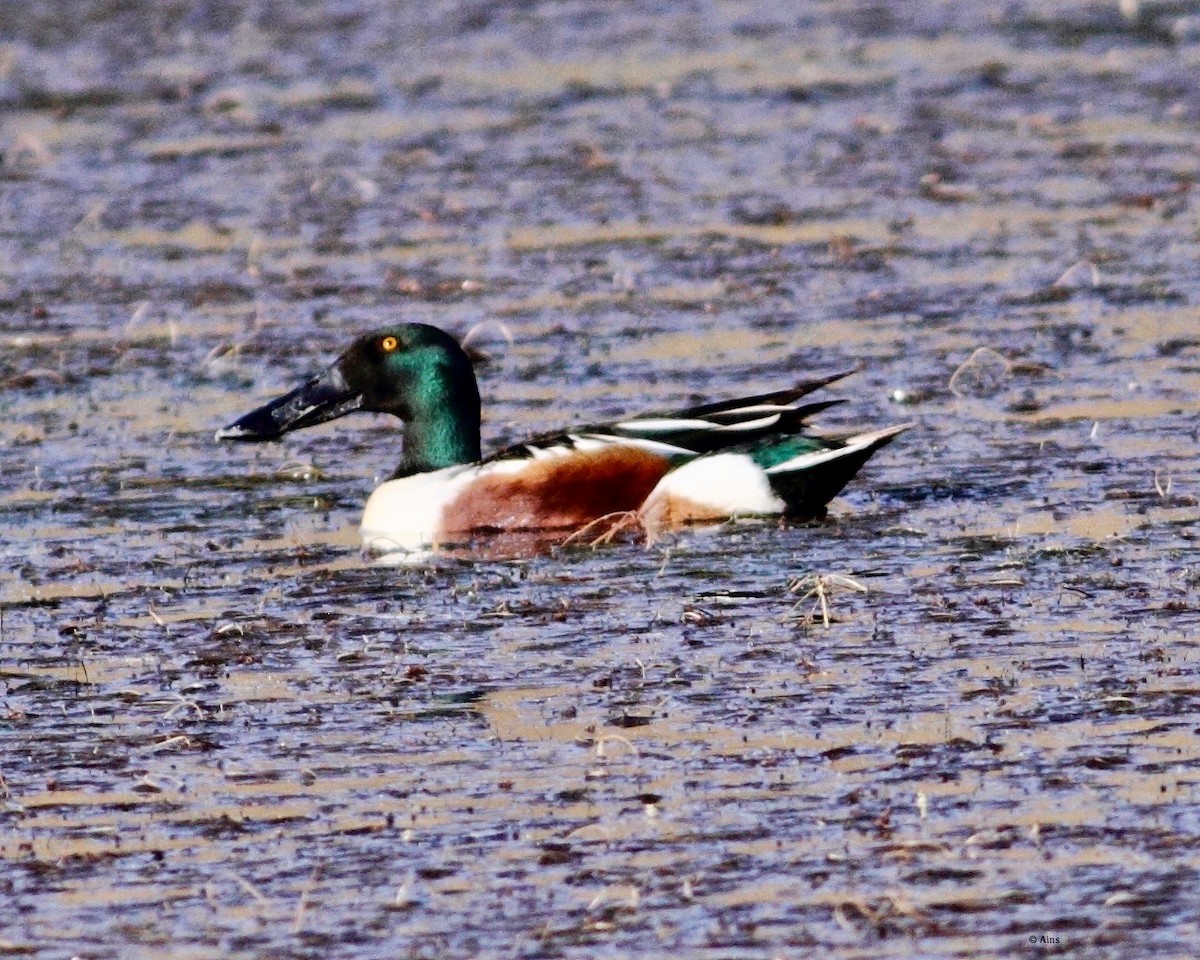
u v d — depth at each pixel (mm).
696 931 8430
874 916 8469
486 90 30766
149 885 9031
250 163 26812
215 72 32312
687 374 17703
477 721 10602
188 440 16578
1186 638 11328
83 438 16672
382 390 14914
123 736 10625
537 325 19531
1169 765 9711
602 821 9406
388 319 19938
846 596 12305
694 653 11453
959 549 13156
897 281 20469
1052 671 10930
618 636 11820
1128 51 31797
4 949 8531
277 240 23188
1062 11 35344
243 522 14523
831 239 22047
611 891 8781
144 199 25203
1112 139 26250
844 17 35906
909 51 32719
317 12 37312
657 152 26781
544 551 13781
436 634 11992
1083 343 18062
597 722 10516
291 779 10000
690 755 10062
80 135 28656
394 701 10938
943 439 15648
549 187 25141
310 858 9203
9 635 12219
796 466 14047
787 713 10516
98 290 21453
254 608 12602
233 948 8469
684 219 23422
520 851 9164
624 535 14078
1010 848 8992
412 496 14258
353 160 26812
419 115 29328
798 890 8727
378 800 9727
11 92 31297
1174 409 16109
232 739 10516
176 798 9859
